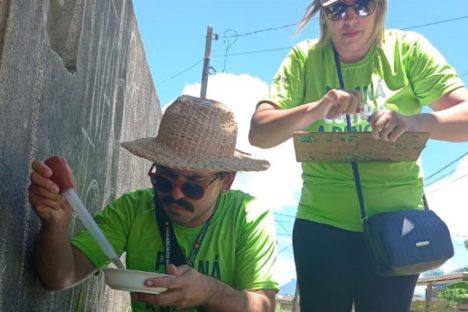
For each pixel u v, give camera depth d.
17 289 2.05
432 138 2.50
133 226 2.47
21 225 2.05
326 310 2.67
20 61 1.91
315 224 2.73
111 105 3.87
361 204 2.61
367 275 2.67
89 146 3.19
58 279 2.19
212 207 2.41
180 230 2.43
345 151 2.54
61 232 2.09
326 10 2.65
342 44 2.68
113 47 3.79
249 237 2.45
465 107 2.51
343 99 2.40
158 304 2.00
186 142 2.25
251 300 2.24
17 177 1.98
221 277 2.41
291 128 2.55
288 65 2.85
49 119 2.32
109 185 4.07
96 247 2.34
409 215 2.53
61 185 2.00
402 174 2.67
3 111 1.78
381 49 2.70
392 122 2.31
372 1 2.58
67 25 2.52
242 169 2.25
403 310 2.65
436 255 2.47
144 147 2.28
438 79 2.62
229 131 2.31
